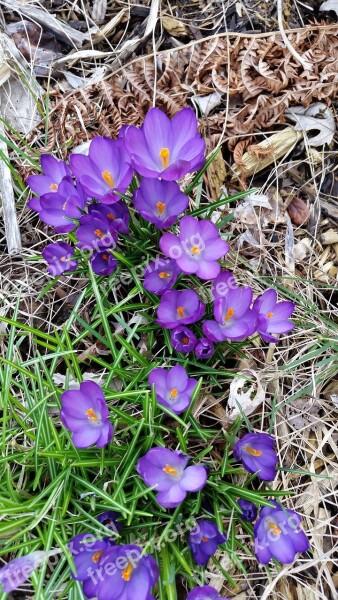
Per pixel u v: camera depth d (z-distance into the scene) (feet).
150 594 0.66
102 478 0.78
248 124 1.10
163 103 1.10
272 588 0.80
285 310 0.85
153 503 0.78
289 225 1.08
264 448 0.76
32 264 1.03
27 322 0.99
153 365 0.84
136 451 0.79
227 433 0.83
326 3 1.20
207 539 0.74
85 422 0.70
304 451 0.93
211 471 0.80
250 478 0.78
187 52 1.12
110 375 0.83
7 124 1.04
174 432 0.82
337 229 1.10
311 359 0.98
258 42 1.10
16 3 1.18
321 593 0.84
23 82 1.15
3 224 1.08
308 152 1.13
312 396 0.94
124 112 1.10
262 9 1.19
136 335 0.91
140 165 0.77
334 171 1.14
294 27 1.17
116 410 0.78
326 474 0.92
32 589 0.79
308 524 0.88
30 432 0.82
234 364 0.95
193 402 0.79
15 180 1.09
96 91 1.11
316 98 1.12
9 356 0.84
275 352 0.97
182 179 1.04
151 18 1.16
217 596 0.78
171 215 0.82
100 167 0.84
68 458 0.75
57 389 0.81
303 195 1.12
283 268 1.04
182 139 0.83
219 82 1.09
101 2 1.21
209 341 0.81
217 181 1.07
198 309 0.81
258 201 1.08
